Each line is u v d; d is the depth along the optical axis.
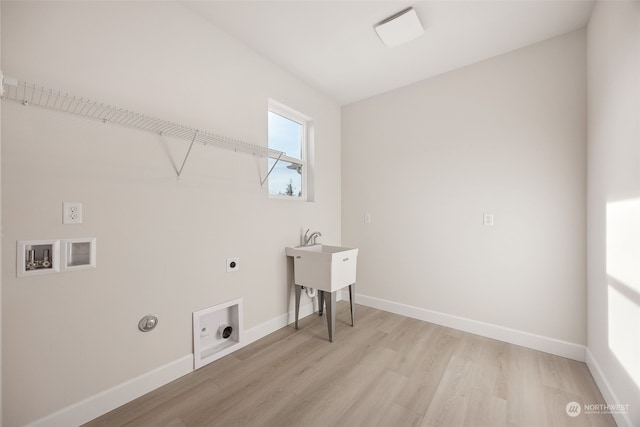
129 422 1.39
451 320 2.55
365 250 3.18
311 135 2.97
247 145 2.05
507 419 1.42
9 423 1.18
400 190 2.90
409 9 1.81
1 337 1.12
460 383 1.71
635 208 1.23
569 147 2.02
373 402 1.55
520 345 2.20
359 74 2.65
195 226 1.86
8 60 1.17
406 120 2.86
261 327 2.33
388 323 2.65
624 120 1.32
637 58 1.19
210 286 1.95
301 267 2.45
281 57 2.38
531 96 2.17
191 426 1.38
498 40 2.12
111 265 1.48
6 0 1.17
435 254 2.66
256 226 2.30
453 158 2.55
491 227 2.35
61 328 1.31
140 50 1.59
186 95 1.81
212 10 1.84
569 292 2.02
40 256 1.27
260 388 1.67
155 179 1.66
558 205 2.06
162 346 1.69
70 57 1.33
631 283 1.27
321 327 2.55
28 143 1.22
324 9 1.82
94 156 1.42
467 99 2.47
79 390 1.37
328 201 3.18
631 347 1.27
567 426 1.38
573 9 1.78
